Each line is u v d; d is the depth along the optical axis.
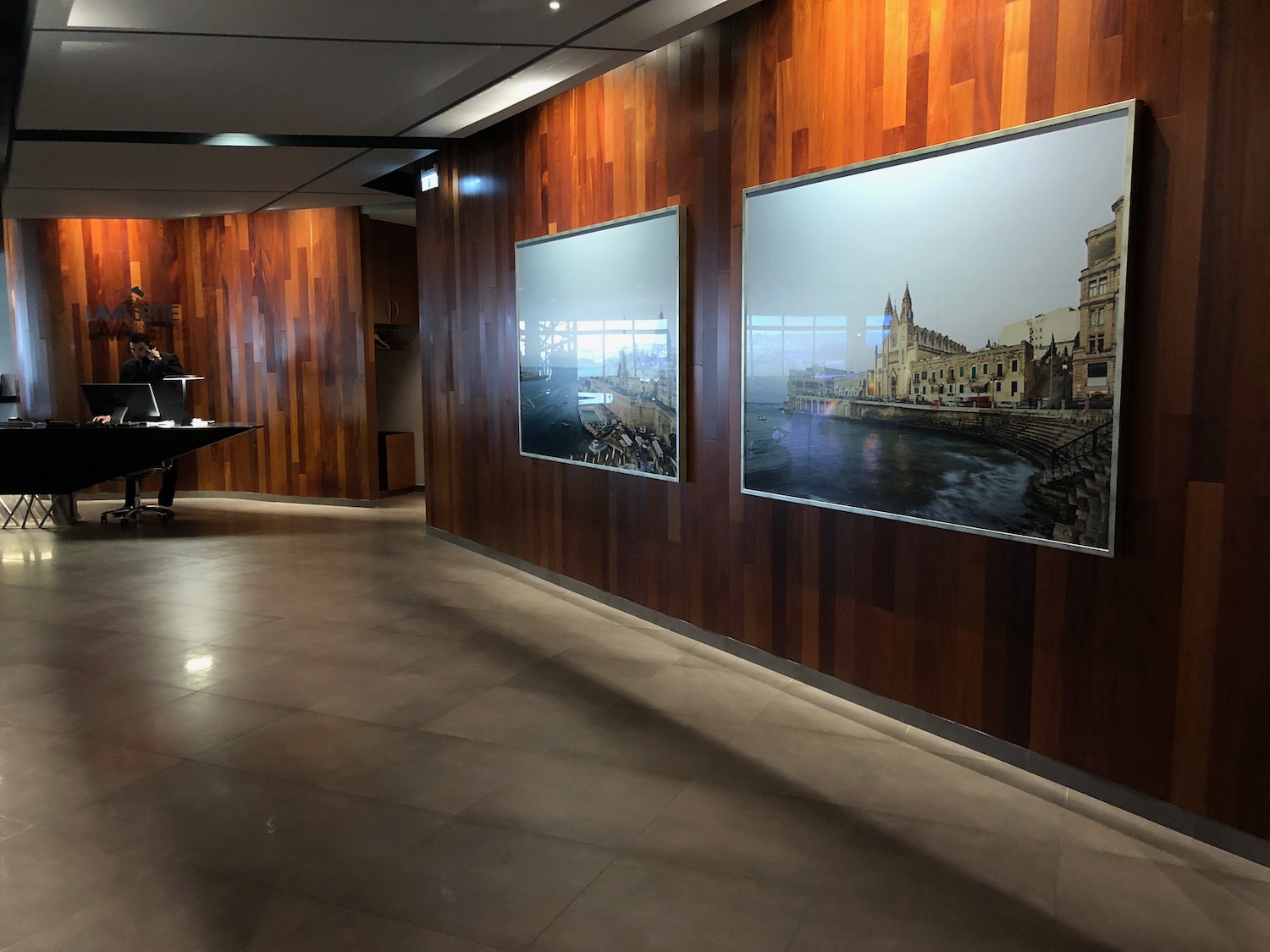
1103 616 2.85
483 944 2.22
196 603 5.38
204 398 9.41
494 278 6.13
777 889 2.45
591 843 2.69
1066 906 2.36
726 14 3.78
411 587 5.72
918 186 3.27
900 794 2.98
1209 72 2.48
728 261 4.21
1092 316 2.76
